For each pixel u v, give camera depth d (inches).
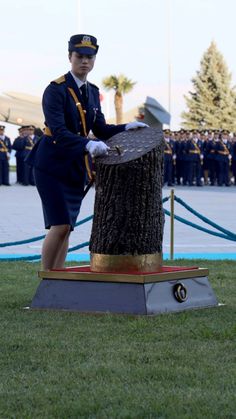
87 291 314.0
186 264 485.1
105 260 318.7
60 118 328.8
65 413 204.8
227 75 2861.7
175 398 214.2
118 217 315.0
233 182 1689.2
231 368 240.7
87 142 318.7
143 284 304.0
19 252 580.1
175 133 1589.6
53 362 246.7
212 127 2839.6
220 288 386.3
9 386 224.5
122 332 282.4
